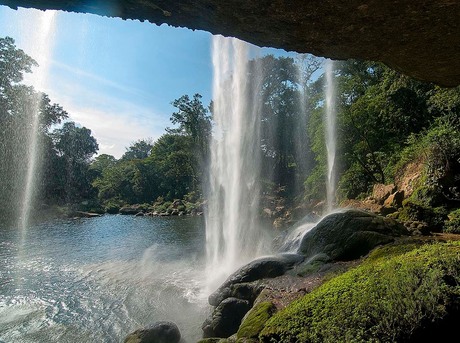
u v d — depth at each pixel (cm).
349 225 723
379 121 1694
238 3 247
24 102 2912
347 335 320
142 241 1709
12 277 1028
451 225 838
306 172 3173
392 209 1006
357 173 1739
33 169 3275
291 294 554
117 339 627
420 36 280
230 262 1100
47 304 801
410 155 1324
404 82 1591
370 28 269
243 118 2044
